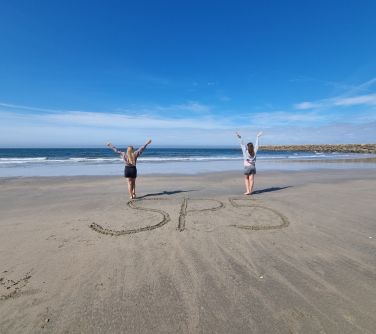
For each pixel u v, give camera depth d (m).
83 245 5.20
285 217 7.03
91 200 9.17
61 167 22.62
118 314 3.23
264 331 2.96
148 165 25.14
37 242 5.35
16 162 28.31
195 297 3.56
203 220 6.78
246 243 5.32
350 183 13.15
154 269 4.29
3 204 8.61
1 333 2.94
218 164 26.45
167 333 2.94
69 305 3.40
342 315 3.19
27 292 3.67
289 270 4.25
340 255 4.79
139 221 6.68
